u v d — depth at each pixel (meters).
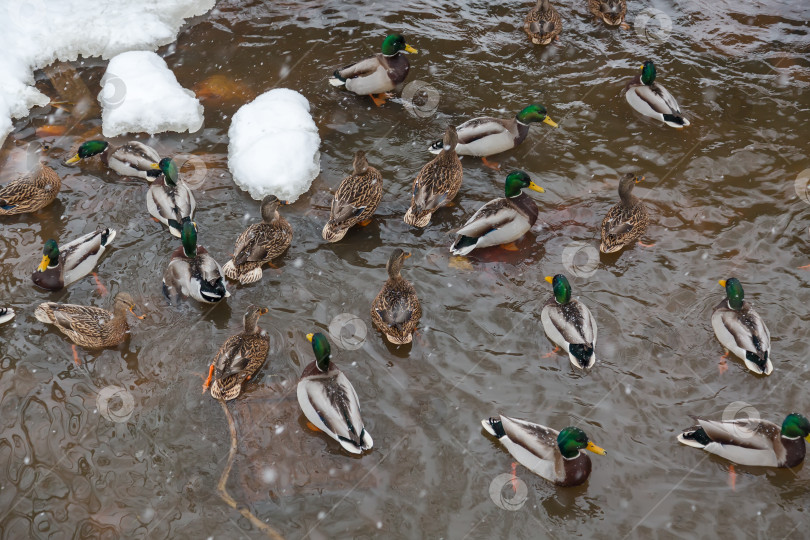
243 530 8.96
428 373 9.52
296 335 9.68
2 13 11.27
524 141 10.70
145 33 11.35
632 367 9.54
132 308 9.53
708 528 8.97
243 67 11.20
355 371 9.53
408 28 11.52
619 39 11.39
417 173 10.50
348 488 9.11
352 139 10.70
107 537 8.94
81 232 10.15
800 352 9.57
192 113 10.78
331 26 11.54
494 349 9.62
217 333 9.68
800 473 9.14
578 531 8.97
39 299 9.82
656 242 10.09
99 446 9.23
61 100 10.94
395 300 9.59
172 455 9.20
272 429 9.30
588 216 10.26
